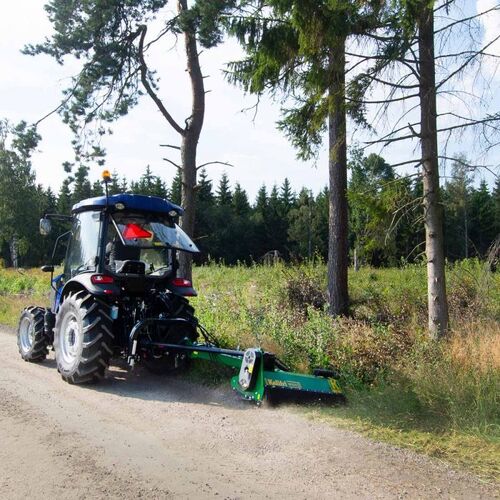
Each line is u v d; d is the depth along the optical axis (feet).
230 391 22.09
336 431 17.11
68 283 24.84
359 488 13.10
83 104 42.68
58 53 41.09
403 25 23.13
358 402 19.16
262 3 26.58
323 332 24.52
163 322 24.04
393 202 26.12
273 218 224.53
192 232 40.37
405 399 18.30
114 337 24.47
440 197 25.40
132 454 15.16
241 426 17.63
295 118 31.27
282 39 25.59
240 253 218.18
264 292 42.60
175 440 16.35
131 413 19.20
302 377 20.13
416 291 40.52
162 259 26.13
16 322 43.60
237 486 13.16
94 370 22.82
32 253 172.35
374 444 15.98
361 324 28.07
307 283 41.39
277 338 25.94
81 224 26.53
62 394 21.67
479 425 16.85
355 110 26.37
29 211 158.10
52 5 40.16
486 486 13.29
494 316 30.01
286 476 13.75
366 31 24.38
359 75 25.04
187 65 40.68
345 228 36.88
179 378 24.81
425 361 20.63
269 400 19.54
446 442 16.17
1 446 15.65
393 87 24.94
